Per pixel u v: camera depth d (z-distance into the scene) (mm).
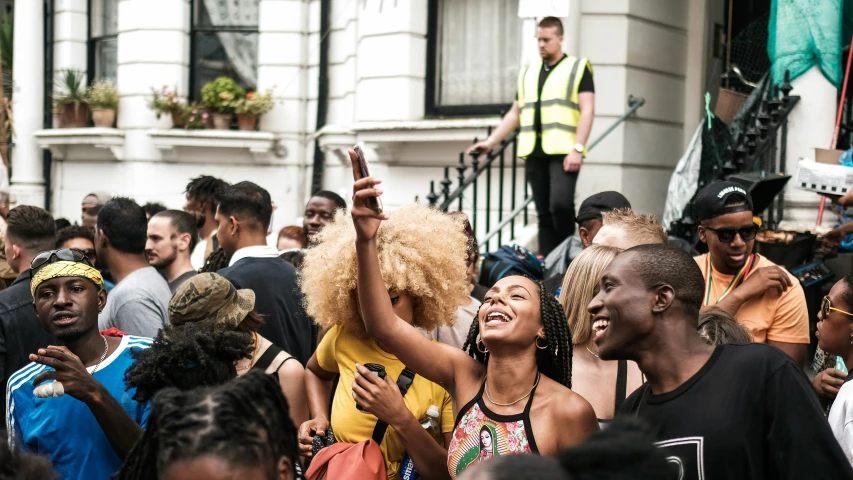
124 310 4281
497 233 8016
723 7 9023
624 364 3266
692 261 2471
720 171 6512
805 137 6590
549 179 6980
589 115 6633
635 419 1735
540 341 2803
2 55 13383
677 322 2424
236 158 11070
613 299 2443
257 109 10797
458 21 9008
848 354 3291
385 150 9070
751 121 6734
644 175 8281
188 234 5242
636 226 3785
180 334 2924
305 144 11031
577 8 7965
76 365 2871
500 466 1468
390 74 9078
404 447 2953
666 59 8484
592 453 1650
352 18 10094
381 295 2820
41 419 3072
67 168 12359
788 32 6680
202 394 1966
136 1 11336
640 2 8141
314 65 10891
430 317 3307
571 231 6883
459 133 8430
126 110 11445
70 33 12531
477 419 2756
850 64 7043
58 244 5742
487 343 2756
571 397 2699
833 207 6289
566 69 6777
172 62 11320
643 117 8234
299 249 5699
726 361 2371
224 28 11500
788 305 4008
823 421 2264
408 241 3205
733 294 3947
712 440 2268
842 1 6766
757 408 2287
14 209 4859
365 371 2846
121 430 2902
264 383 2051
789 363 2322
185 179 11211
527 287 2799
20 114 12570
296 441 2141
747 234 4047
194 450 1862
